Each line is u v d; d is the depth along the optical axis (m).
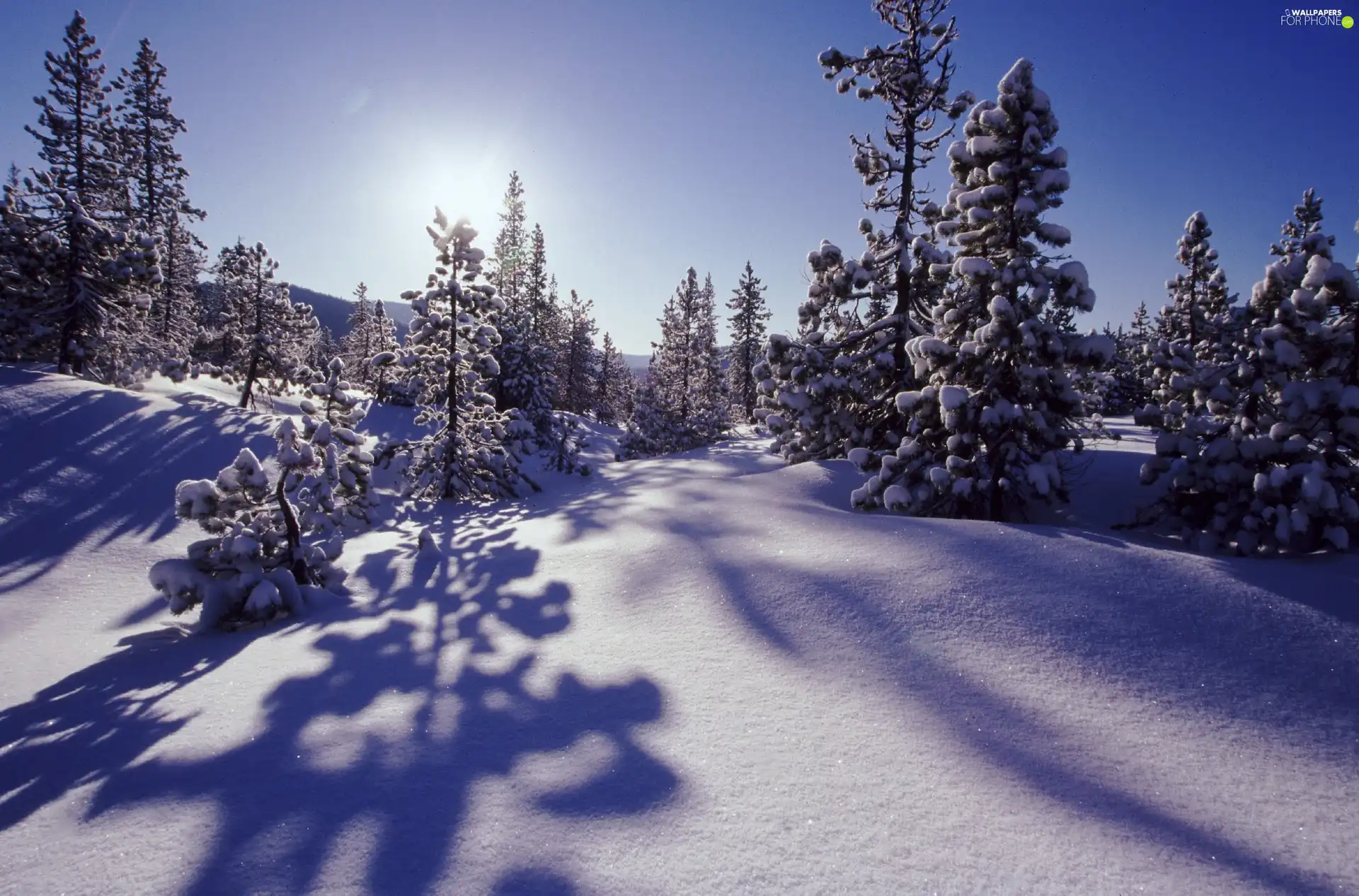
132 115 36.22
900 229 15.83
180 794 3.33
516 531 11.05
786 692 4.27
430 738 3.84
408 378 17.77
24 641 6.76
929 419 11.03
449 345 17.64
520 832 2.85
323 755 3.68
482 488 16.84
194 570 7.07
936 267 13.78
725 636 5.26
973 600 5.36
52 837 3.01
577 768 3.42
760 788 3.20
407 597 7.53
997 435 10.09
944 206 11.23
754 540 7.75
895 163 15.90
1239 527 8.14
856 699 4.12
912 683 4.27
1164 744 3.53
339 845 2.80
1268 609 4.92
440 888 2.50
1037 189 10.02
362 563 9.34
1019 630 4.86
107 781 3.56
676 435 33.25
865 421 15.20
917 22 15.55
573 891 2.47
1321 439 7.77
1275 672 4.20
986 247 10.70
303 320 37.06
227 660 5.69
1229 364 8.94
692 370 50.28
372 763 3.55
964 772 3.31
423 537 9.43
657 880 2.54
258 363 33.28
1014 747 3.53
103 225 20.66
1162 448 9.05
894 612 5.30
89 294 20.00
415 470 16.91
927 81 15.63
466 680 4.79
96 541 10.16
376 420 31.27
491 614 6.48
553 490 18.84
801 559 6.76
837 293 15.18
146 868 2.72
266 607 6.80
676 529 8.83
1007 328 9.73
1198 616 4.91
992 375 10.23
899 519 8.34
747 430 46.91
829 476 12.73
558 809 3.03
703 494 11.48
